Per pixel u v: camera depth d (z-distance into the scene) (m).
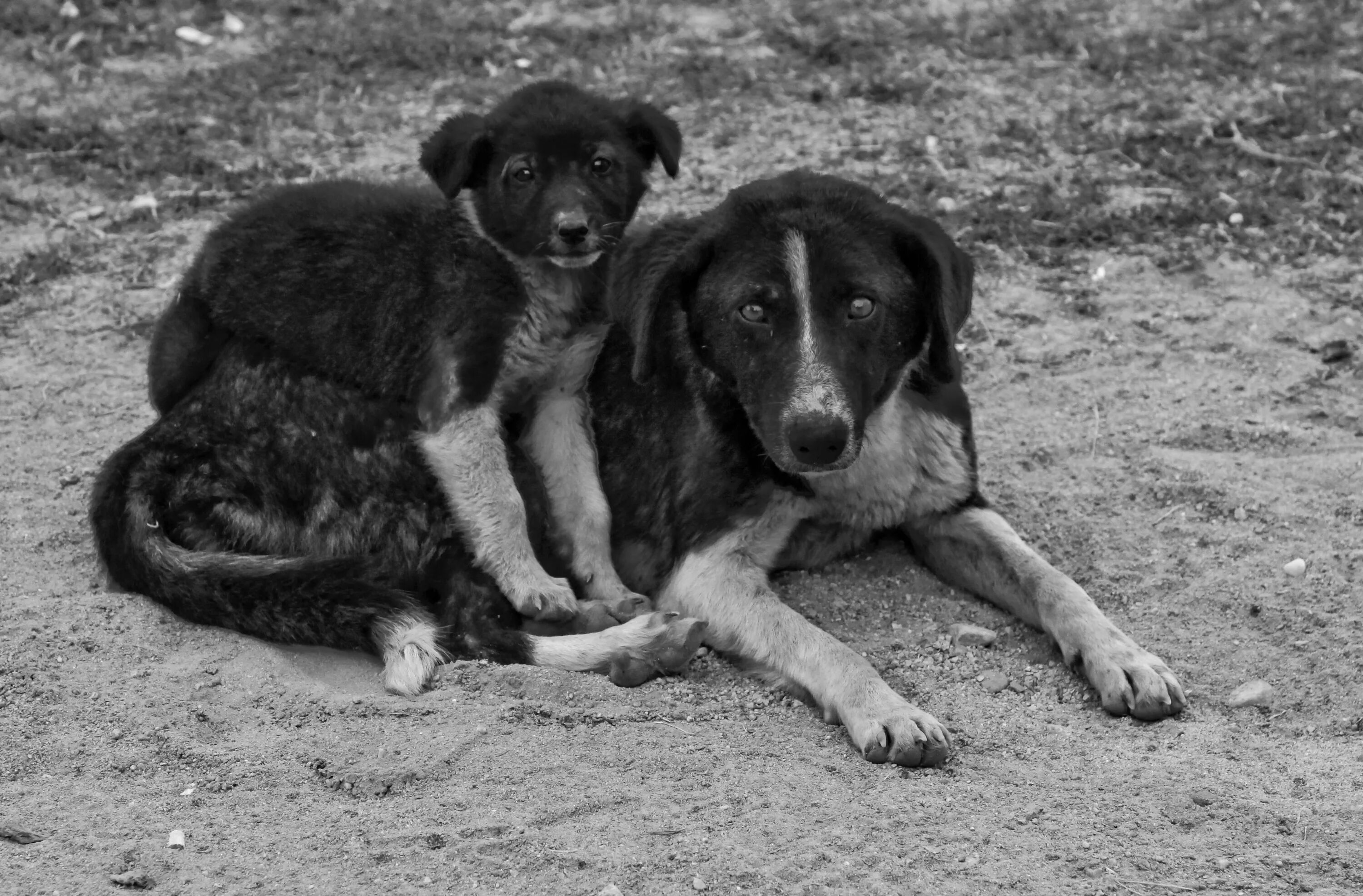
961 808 7.95
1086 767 8.38
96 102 17.42
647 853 7.54
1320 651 9.39
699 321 9.42
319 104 17.33
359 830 7.73
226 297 10.43
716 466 9.84
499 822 7.76
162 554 9.73
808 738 8.79
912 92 17.45
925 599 10.22
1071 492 11.30
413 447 10.02
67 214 15.33
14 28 18.86
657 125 10.98
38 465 11.65
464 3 19.83
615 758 8.36
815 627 9.35
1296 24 18.98
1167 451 11.77
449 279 10.19
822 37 18.70
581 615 9.77
